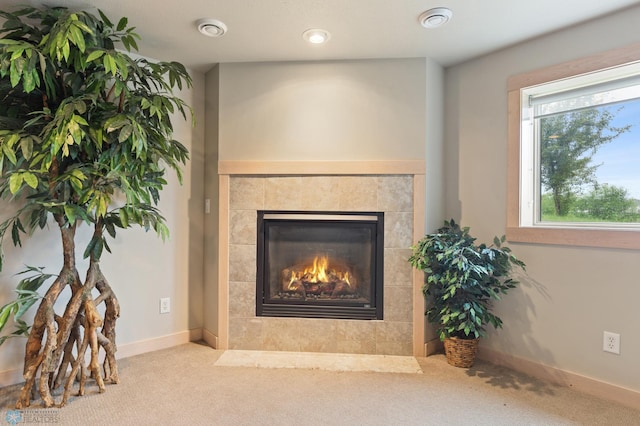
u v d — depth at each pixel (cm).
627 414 177
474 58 249
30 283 186
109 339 204
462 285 216
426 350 246
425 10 190
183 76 223
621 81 198
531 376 219
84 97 172
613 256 191
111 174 174
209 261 271
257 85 256
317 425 165
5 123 170
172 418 169
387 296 247
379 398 190
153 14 195
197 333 274
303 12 192
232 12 192
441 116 262
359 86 249
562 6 185
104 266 236
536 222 232
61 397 187
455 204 260
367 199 248
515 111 230
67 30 157
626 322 186
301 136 253
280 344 254
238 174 256
